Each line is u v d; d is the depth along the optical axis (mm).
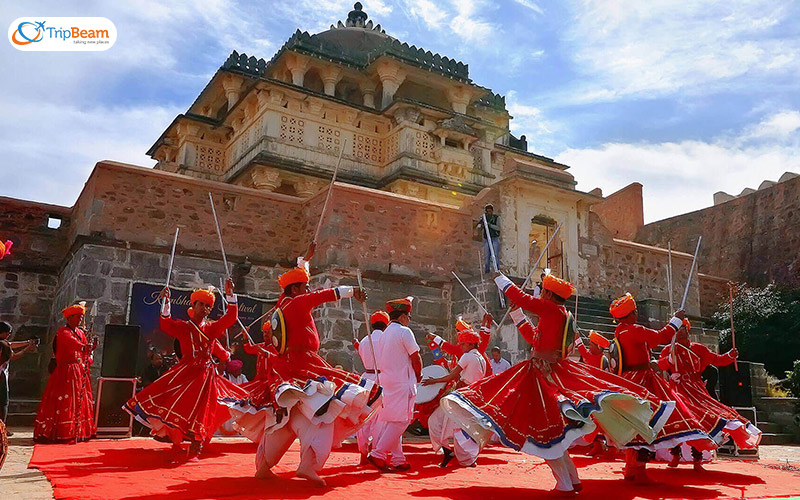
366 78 25234
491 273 13227
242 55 25188
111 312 11562
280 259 13594
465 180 23516
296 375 4590
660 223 26953
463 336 7000
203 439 5887
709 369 10062
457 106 26094
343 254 12961
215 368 6223
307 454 4422
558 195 16203
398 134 23219
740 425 5801
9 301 13711
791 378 14297
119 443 7590
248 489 4188
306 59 23625
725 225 24297
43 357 13727
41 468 5230
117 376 8477
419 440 9375
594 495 4434
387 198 13805
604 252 16703
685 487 4945
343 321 12445
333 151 22797
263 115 21922
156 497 3820
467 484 4828
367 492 4223
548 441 4184
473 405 4371
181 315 12070
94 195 11953
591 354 7883
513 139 29828
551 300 4723
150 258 12172
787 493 4801
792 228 21797
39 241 14211
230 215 13297
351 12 30234
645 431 4383
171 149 26641
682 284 17859
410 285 13617
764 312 18844
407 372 5805
